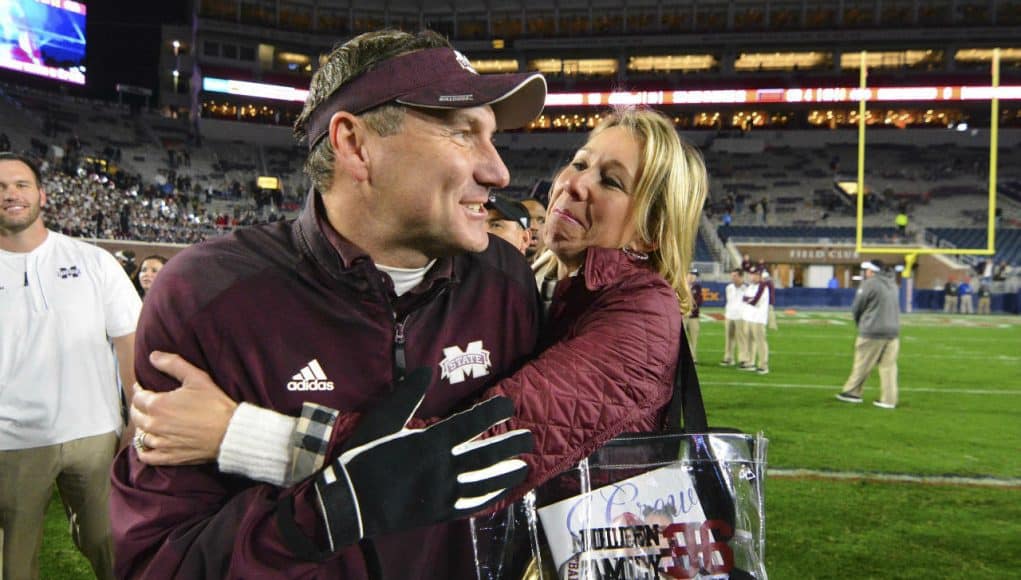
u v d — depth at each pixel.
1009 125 35.81
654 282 1.21
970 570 3.33
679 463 1.08
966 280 24.83
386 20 39.91
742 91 37.12
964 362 11.33
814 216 30.47
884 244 26.83
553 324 1.31
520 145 38.19
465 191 0.97
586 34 38.91
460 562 1.12
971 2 35.81
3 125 28.61
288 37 39.00
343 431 0.92
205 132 36.56
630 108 1.43
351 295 1.03
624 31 38.66
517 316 1.24
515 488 0.98
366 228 1.00
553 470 1.01
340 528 0.80
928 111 36.22
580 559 1.04
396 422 0.88
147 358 1.00
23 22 32.31
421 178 0.94
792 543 3.63
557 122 38.81
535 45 39.25
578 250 1.40
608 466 1.06
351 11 39.56
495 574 1.07
